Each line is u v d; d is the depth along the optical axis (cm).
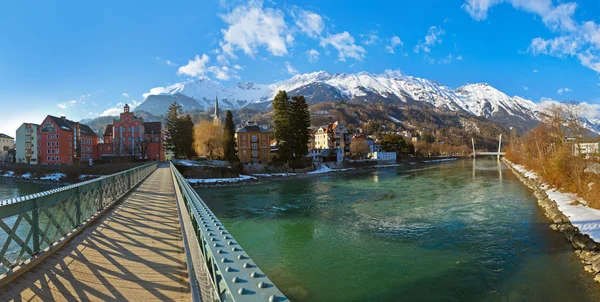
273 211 2456
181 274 502
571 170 2795
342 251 1456
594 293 1027
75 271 514
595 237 1474
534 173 4491
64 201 714
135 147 7500
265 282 164
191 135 6681
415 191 3450
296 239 1662
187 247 546
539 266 1244
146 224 866
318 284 1134
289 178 5659
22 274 501
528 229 1761
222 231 283
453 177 5166
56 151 6900
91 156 7831
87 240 700
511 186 3747
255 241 1650
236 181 4731
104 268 528
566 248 1432
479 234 1677
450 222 1941
